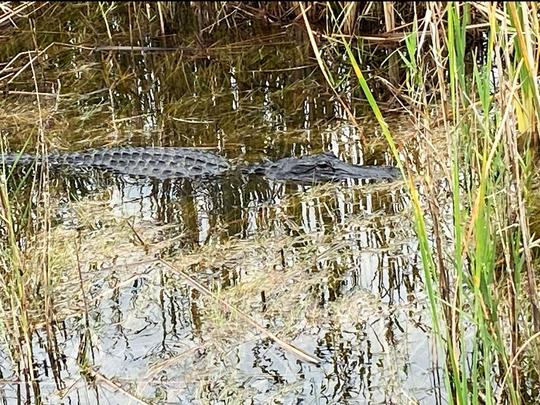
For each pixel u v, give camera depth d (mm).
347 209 3797
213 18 6055
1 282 3037
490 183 2256
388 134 1999
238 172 4266
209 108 5105
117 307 3109
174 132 4828
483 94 2049
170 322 3006
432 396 2475
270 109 5000
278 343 2779
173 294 3188
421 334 2787
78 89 5410
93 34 6223
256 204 3973
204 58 5738
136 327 2986
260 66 5551
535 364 2334
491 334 2217
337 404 2496
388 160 4238
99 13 6508
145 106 5180
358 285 3135
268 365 2715
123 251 3533
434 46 2082
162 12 6152
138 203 4035
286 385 2607
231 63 5645
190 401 2576
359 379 2604
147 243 3600
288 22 5992
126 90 5406
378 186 3934
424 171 2467
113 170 4352
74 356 2842
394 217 3633
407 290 3064
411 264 3246
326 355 2744
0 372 2785
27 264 3223
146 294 3188
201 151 4473
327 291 3117
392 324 2869
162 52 5855
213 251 3506
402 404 2459
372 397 2514
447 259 2828
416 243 3385
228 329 2916
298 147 4516
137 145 4695
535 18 2660
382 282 3143
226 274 3309
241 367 2713
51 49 6012
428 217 3426
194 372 2709
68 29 6336
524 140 3301
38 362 2822
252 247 3520
